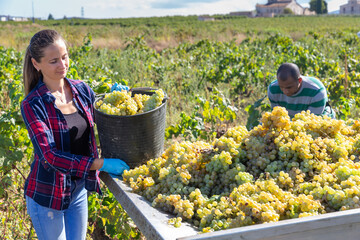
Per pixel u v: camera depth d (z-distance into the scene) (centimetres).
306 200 204
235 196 224
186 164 262
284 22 6850
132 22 7112
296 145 250
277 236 172
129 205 246
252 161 260
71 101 286
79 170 265
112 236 400
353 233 180
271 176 245
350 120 327
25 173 498
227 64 1248
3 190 403
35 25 5794
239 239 168
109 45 2711
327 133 274
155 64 1338
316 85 387
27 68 264
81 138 286
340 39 2447
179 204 228
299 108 403
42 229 280
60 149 270
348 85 805
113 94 296
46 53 246
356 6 15400
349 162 239
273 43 2119
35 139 252
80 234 307
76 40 2545
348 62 1135
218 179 258
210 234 166
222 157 251
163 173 261
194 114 587
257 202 213
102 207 417
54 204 272
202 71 1092
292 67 377
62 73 256
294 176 241
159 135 298
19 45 2700
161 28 4334
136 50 1897
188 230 208
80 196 300
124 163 286
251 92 1023
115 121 277
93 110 307
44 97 259
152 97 296
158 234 201
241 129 295
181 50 1903
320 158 251
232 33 3850
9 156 381
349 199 205
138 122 278
